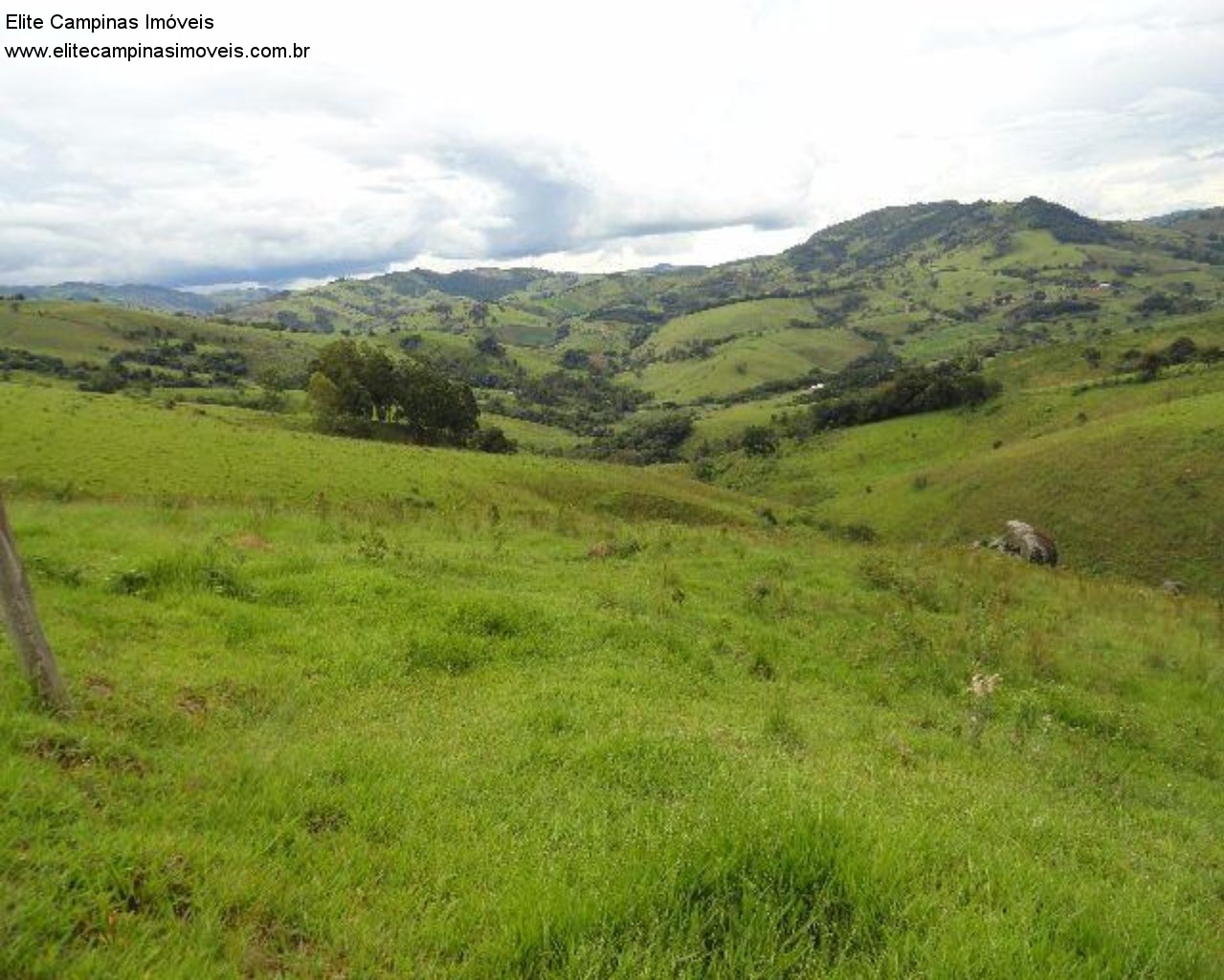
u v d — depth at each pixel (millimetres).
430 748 6695
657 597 15156
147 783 4949
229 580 11703
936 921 4031
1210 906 5910
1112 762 10594
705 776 6430
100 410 67562
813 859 4258
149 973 3053
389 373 106250
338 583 12234
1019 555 32875
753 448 167125
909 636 14648
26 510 18969
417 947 3746
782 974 3607
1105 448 100375
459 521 24109
